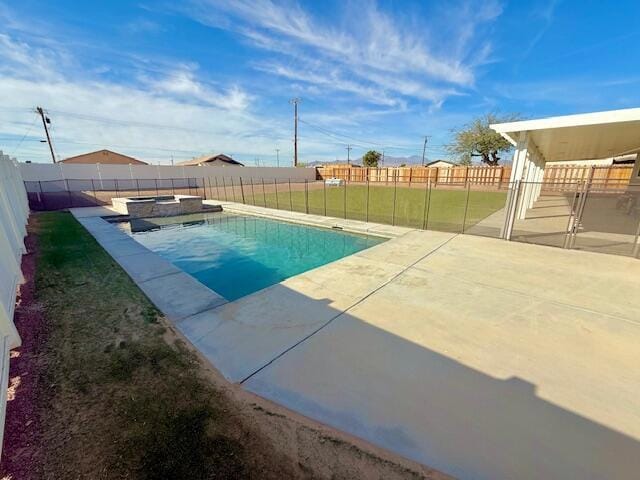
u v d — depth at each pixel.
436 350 2.75
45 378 2.37
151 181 22.80
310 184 28.50
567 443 1.78
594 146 10.32
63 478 1.57
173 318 3.40
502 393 2.20
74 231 8.91
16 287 3.89
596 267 5.17
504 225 7.25
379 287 4.30
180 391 2.23
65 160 32.03
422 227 8.99
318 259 7.41
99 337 3.00
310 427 1.91
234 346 2.83
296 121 33.25
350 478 1.58
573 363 2.57
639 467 1.64
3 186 6.02
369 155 45.03
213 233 10.27
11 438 1.81
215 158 40.00
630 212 10.98
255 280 6.08
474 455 1.71
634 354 2.70
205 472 1.60
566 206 13.43
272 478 1.58
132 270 5.13
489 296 3.98
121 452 1.72
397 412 2.02
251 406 2.08
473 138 26.44
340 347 2.80
